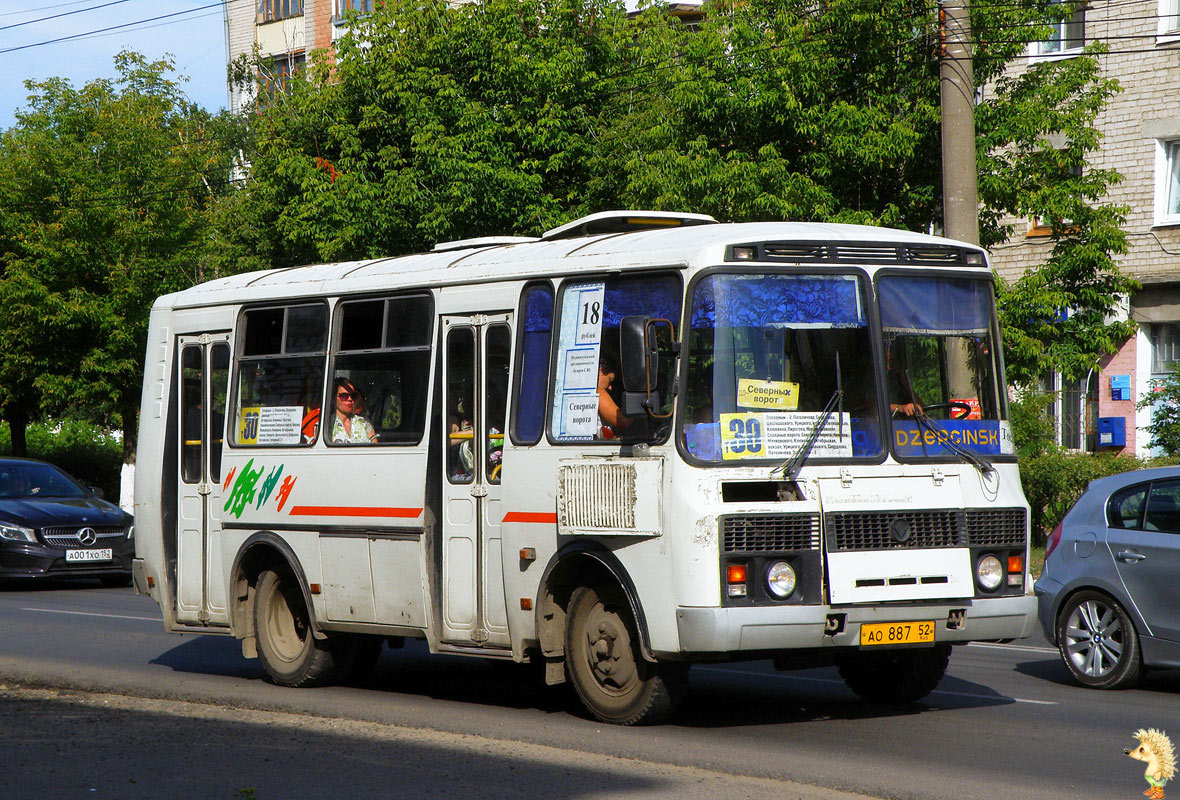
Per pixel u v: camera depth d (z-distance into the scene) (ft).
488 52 79.61
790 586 26.30
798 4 65.26
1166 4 80.59
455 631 31.30
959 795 22.66
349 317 34.60
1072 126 61.87
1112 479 35.58
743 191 60.64
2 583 69.15
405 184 76.59
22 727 29.43
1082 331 64.18
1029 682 35.76
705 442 26.53
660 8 84.58
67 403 105.91
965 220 49.21
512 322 30.53
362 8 141.08
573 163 79.00
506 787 23.26
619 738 27.53
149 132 101.40
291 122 86.84
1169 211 81.46
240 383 37.19
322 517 34.24
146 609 56.29
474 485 30.96
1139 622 33.60
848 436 27.37
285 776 24.31
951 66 49.29
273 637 36.24
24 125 102.73
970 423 28.71
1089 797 22.52
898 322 28.35
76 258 97.81
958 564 27.61
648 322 26.12
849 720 29.76
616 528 27.25
